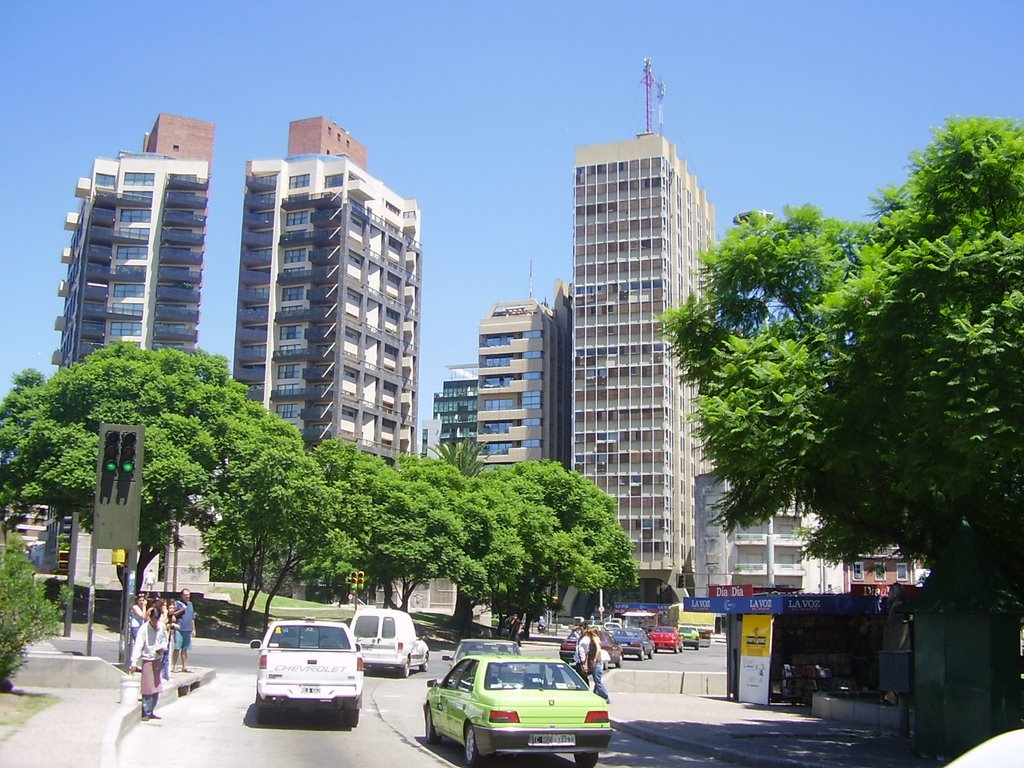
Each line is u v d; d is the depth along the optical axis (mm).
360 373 107312
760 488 18000
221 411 54156
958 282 14258
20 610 16797
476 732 14078
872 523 19297
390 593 62719
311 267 107375
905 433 15234
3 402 51875
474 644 28297
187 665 30625
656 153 117188
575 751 13938
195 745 14586
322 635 18625
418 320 120250
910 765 14500
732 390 17484
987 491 17375
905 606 16031
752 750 16156
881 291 14953
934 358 13680
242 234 108688
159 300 109812
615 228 117062
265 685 17719
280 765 13109
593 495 82250
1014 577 18750
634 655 53938
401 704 23828
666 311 20750
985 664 14656
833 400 15453
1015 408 12883
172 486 49000
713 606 26984
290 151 116438
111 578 72750
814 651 26172
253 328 107062
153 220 111312
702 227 131125
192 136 119875
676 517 111375
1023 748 4027
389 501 60250
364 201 112625
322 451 59031
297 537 51344
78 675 19828
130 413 50594
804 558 29766
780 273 19484
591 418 113688
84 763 11133
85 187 111875
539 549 71000
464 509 63969
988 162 16031
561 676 15102
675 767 15195
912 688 17375
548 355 126062
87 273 109125
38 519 56375
